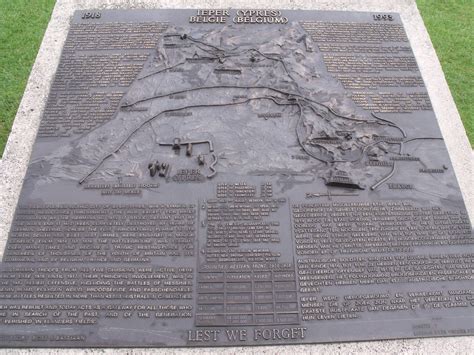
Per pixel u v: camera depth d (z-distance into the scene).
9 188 0.92
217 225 0.85
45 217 0.85
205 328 0.76
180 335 0.75
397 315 0.78
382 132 0.98
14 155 0.96
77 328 0.76
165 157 0.92
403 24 1.17
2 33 1.42
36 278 0.79
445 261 0.84
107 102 0.99
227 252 0.83
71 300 0.78
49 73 1.07
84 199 0.87
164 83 1.02
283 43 1.10
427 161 0.95
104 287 0.79
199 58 1.06
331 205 0.88
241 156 0.93
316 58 1.08
